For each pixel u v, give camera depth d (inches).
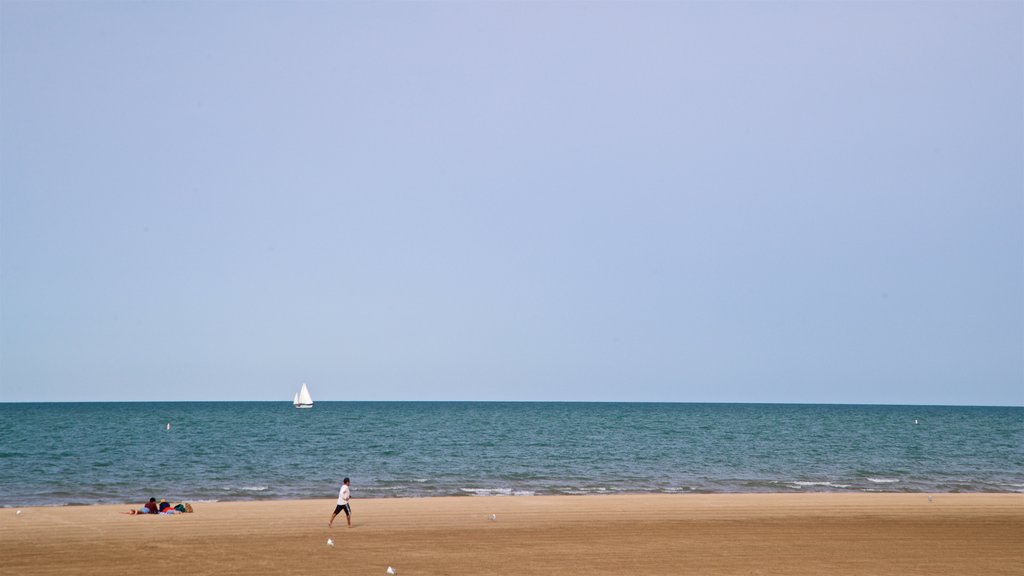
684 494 1504.7
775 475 1963.6
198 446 2849.4
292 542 958.4
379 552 905.5
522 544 960.9
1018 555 918.4
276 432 3885.3
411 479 1804.9
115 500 1395.2
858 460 2420.0
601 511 1232.2
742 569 835.4
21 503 1350.9
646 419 6067.9
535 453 2628.0
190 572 795.4
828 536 1027.9
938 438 3659.0
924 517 1195.3
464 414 7204.7
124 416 6215.6
